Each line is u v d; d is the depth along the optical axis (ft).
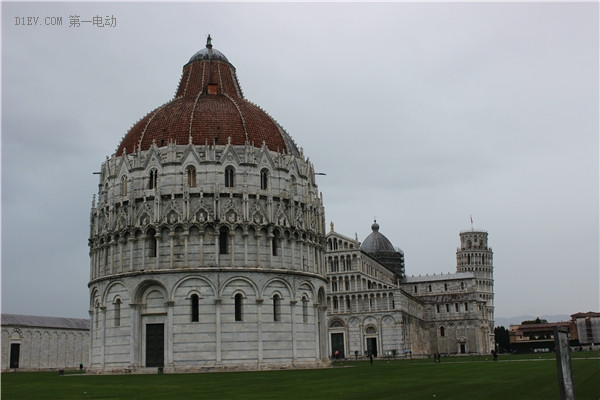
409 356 603.26
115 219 324.19
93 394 158.81
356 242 628.28
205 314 299.99
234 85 384.27
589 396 127.13
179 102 354.95
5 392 170.40
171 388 175.52
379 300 609.83
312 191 357.00
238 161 319.68
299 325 321.11
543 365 273.33
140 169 320.29
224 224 309.01
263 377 224.33
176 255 306.35
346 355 607.78
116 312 313.12
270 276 312.09
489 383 166.91
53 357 528.22
